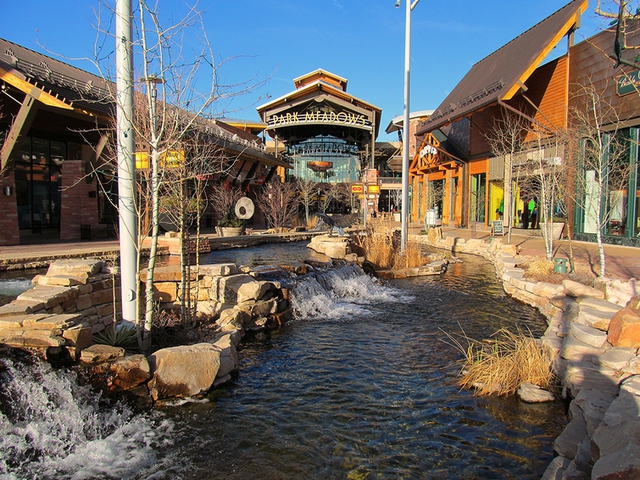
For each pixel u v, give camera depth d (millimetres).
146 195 6777
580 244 18172
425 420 5254
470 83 29422
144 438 4785
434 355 7496
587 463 3791
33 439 4504
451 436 4906
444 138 32125
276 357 7332
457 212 32562
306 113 56281
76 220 18906
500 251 17016
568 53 19766
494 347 7570
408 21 17000
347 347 7883
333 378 6488
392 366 6980
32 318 5266
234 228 22734
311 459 4484
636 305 6383
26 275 10562
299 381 6367
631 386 4535
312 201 50312
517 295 11609
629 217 16875
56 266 7121
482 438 4859
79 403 4973
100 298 7191
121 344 6016
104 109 16484
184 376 5727
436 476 4207
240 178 31047
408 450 4645
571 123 16672
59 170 23203
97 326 6820
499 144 25688
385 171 72438
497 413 5391
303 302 10344
